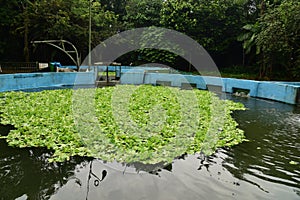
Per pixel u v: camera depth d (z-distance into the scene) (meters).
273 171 3.35
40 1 16.31
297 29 10.58
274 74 13.63
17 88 9.40
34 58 18.67
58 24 15.49
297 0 10.84
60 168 3.22
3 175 3.03
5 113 5.51
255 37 13.93
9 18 15.75
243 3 16.41
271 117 6.38
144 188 2.82
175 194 2.73
